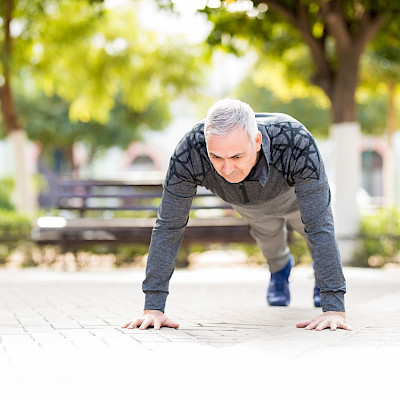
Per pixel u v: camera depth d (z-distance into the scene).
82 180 9.20
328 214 3.48
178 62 14.11
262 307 4.95
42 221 9.15
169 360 2.77
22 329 3.66
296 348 2.99
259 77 15.61
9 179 15.89
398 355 2.86
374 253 9.82
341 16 9.70
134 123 23.70
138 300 5.47
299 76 13.38
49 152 26.19
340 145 10.06
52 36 12.21
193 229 8.71
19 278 7.91
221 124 2.99
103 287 6.79
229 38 10.71
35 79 14.13
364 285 7.07
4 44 11.14
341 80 10.02
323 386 2.34
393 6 9.47
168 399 2.17
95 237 8.86
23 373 2.54
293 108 21.16
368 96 18.02
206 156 3.32
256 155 3.26
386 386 2.33
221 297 5.93
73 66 13.01
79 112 14.03
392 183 17.83
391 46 11.45
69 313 4.50
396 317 4.06
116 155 31.02
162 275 3.68
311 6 10.67
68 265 9.74
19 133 11.52
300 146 3.31
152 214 10.05
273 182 3.46
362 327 3.61
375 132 21.64
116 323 3.92
